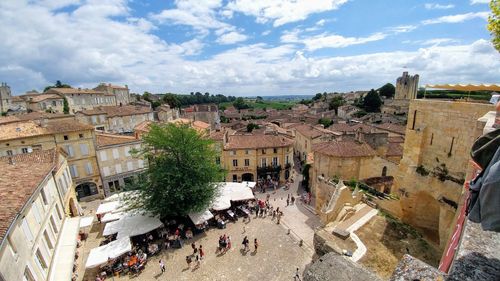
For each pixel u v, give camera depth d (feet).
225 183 106.32
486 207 8.50
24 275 42.32
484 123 27.02
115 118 200.54
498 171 8.02
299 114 328.08
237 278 61.72
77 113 185.88
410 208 51.37
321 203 91.30
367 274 14.79
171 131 83.20
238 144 138.31
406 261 11.10
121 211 83.30
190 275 62.64
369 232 49.96
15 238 41.55
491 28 26.21
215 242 76.64
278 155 139.54
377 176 97.76
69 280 53.16
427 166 46.93
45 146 102.17
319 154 102.89
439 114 43.73
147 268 65.21
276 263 67.00
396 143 131.85
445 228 43.06
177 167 81.00
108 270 63.46
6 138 94.68
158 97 442.09
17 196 46.60
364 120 241.76
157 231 81.76
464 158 39.88
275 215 93.50
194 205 81.51
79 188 113.29
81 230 84.84
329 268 15.61
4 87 244.22
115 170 119.34
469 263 9.77
